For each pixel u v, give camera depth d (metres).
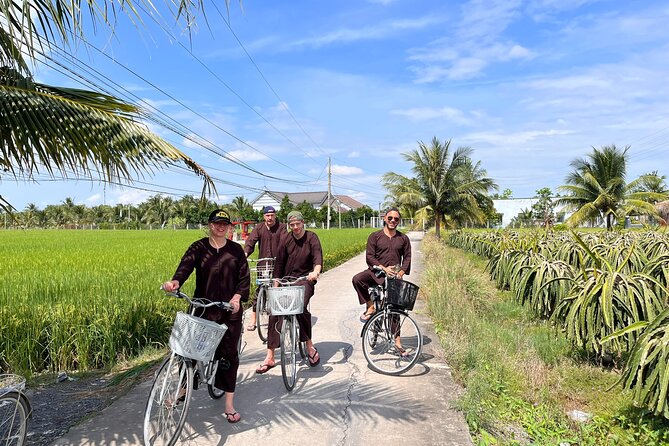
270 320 5.65
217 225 4.23
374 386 5.20
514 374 5.46
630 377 4.08
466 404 4.46
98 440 3.92
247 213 74.56
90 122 4.16
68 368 6.06
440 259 16.38
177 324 3.69
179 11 2.76
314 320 8.52
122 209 92.00
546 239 13.14
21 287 8.80
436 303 8.92
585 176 31.62
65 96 4.33
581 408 4.74
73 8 3.00
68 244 27.39
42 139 4.05
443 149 34.78
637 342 4.09
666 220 25.81
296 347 5.75
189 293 8.70
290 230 6.01
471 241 24.02
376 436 4.04
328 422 4.30
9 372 5.87
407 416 4.43
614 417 4.47
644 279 5.54
